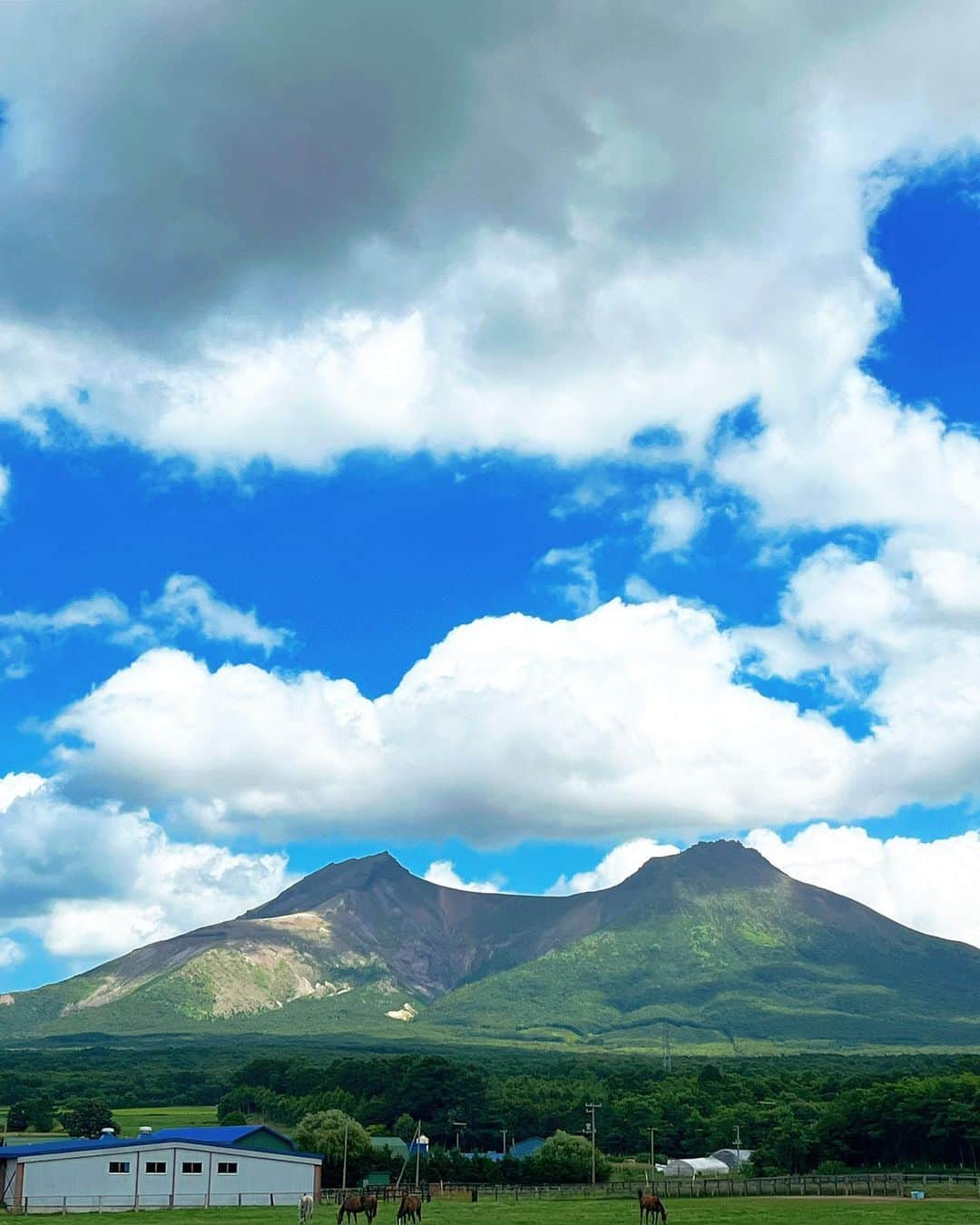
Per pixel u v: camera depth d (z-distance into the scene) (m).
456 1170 173.50
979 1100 185.88
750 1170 194.62
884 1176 151.00
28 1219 108.12
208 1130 142.50
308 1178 132.50
